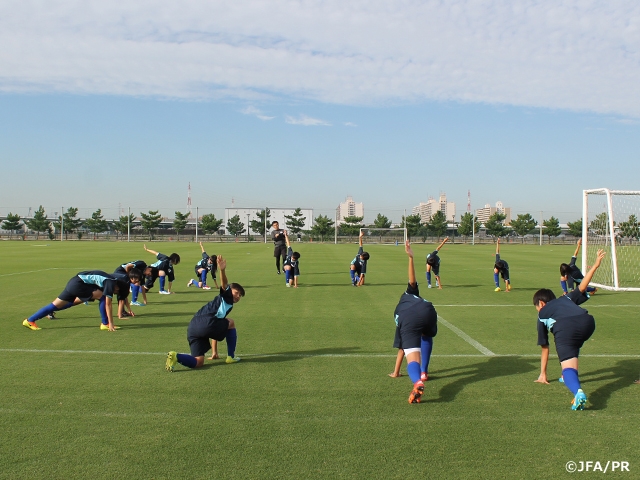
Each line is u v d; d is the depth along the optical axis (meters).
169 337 7.98
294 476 3.55
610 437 4.27
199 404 4.93
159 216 74.31
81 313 10.11
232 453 3.89
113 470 3.63
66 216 71.38
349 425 4.45
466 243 66.88
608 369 6.33
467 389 5.48
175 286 15.12
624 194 15.70
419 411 4.80
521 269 22.42
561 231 74.50
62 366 6.25
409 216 70.56
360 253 15.63
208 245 49.91
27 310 10.52
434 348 7.41
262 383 5.62
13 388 5.38
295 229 76.00
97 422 4.48
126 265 10.27
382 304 11.75
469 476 3.59
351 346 7.46
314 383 5.64
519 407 4.94
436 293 13.98
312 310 10.84
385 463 3.76
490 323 9.41
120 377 5.80
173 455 3.86
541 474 3.63
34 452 3.89
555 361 6.68
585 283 5.31
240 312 10.55
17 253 31.14
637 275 20.06
